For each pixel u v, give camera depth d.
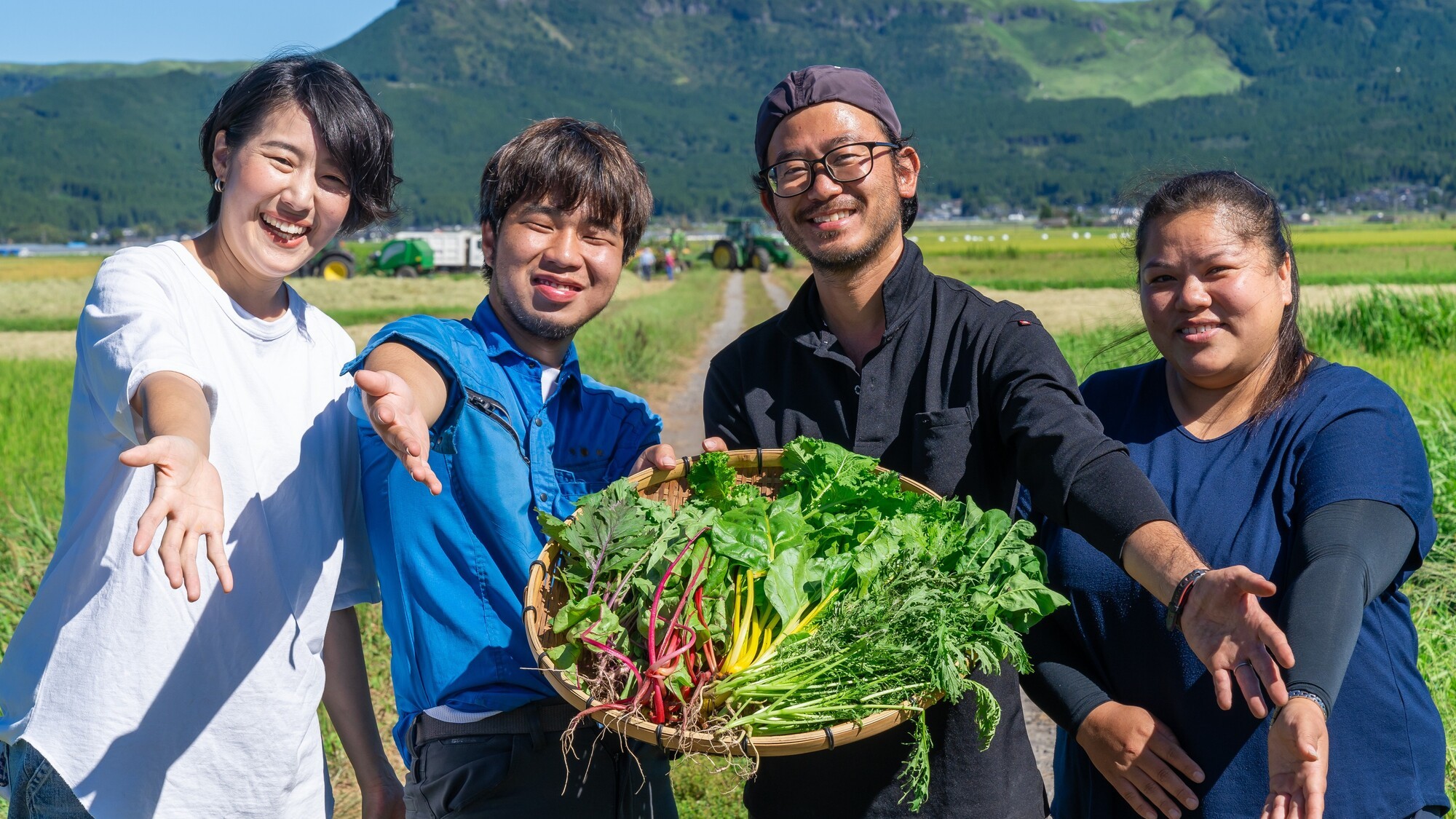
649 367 15.11
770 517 2.17
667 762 2.51
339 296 38.44
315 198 2.10
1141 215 2.31
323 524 2.25
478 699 2.21
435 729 2.27
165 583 2.00
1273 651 1.65
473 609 2.24
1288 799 1.68
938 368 2.44
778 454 2.41
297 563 2.18
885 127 2.47
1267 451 2.14
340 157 2.11
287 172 2.06
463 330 2.34
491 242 2.37
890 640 1.90
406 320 2.26
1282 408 2.16
